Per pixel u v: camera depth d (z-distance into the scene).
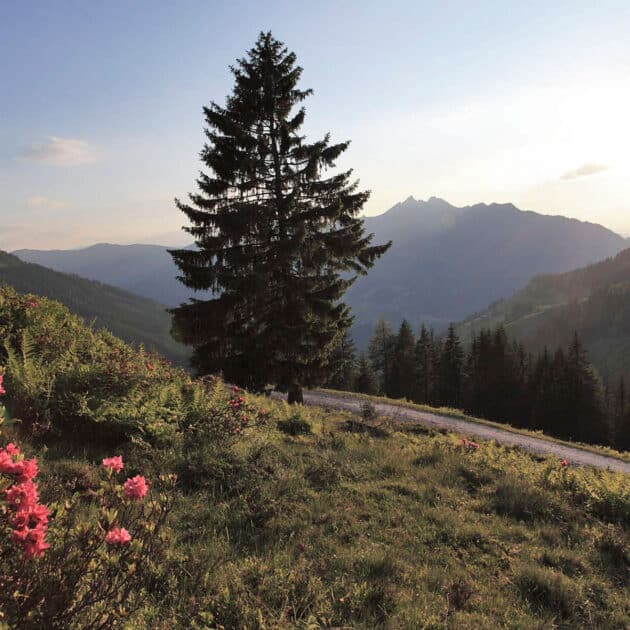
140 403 8.09
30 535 2.24
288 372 19.16
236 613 3.58
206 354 19.36
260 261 18.84
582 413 60.19
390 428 15.27
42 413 6.82
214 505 5.88
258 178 18.98
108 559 2.65
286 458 8.33
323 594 4.23
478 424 23.88
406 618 4.10
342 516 6.31
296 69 19.66
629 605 5.14
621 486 8.93
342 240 19.12
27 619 2.25
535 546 6.41
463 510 7.37
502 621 4.45
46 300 13.51
